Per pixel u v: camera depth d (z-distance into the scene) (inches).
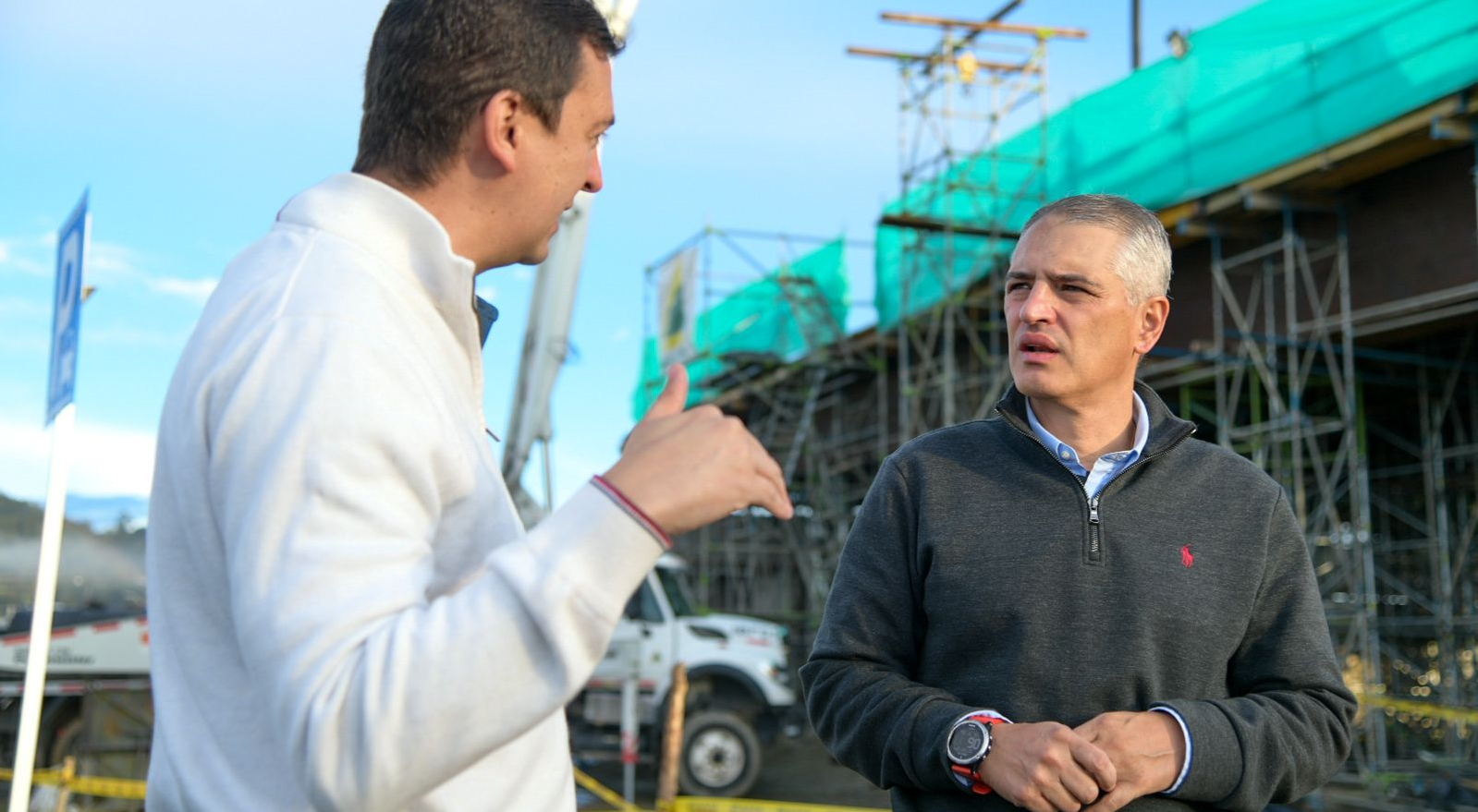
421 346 45.5
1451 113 346.3
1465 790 374.3
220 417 40.6
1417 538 511.2
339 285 43.4
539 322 397.1
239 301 43.8
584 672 38.4
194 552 42.4
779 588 796.6
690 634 428.8
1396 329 411.5
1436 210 380.5
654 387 724.7
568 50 48.2
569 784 49.8
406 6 48.4
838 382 698.8
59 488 142.1
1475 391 457.4
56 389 148.6
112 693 377.1
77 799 363.3
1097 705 76.4
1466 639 457.4
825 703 82.4
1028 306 81.8
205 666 43.0
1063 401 83.1
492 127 46.8
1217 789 71.6
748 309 690.2
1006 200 506.9
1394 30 361.1
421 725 36.2
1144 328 86.2
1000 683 77.9
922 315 551.2
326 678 36.3
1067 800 68.7
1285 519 83.2
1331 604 435.2
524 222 49.3
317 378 39.9
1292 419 411.5
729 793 397.7
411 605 38.7
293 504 38.1
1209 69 418.9
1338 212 409.7
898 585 83.7
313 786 36.4
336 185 47.4
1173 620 77.2
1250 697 76.9
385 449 39.9
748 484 41.7
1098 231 82.7
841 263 633.0
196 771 42.4
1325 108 380.8
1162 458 82.7
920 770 74.7
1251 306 444.5
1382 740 411.2
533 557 38.7
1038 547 79.0
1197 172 422.3
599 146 52.6
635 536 39.3
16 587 439.5
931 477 84.0
